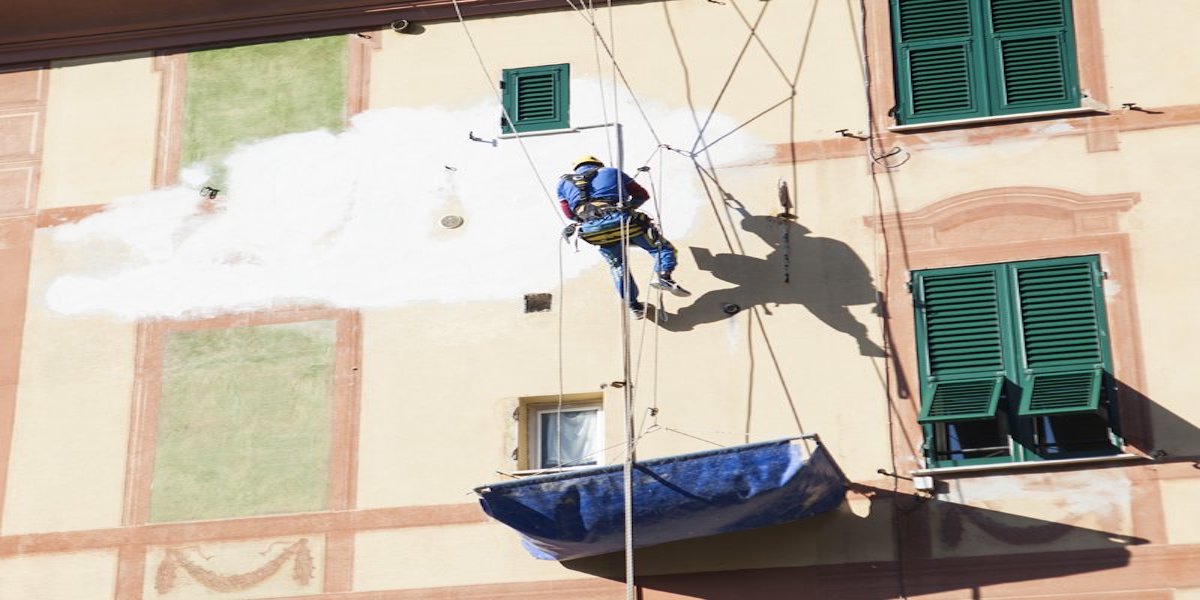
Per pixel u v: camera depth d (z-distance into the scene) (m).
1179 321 24.95
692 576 24.72
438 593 25.16
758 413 25.44
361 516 25.77
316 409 26.52
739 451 22.97
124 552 26.05
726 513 23.95
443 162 27.72
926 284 25.75
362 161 27.94
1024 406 24.36
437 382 26.39
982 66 26.84
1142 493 24.16
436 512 25.61
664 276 25.39
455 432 26.05
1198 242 25.33
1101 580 23.77
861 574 24.34
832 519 24.72
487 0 28.31
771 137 26.97
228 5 28.89
